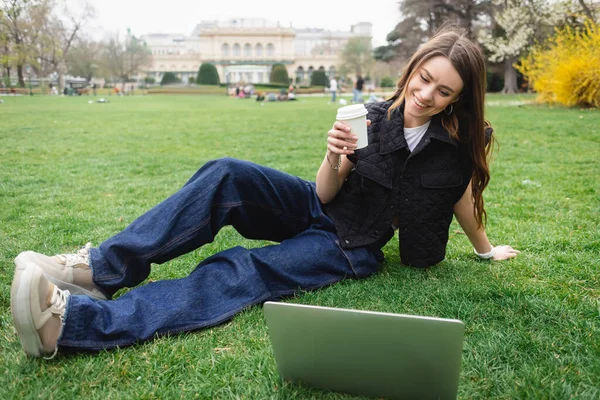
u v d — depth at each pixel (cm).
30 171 559
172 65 9075
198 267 208
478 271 254
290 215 228
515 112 1340
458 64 199
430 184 224
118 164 612
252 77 8850
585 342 182
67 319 170
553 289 232
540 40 2120
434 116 221
